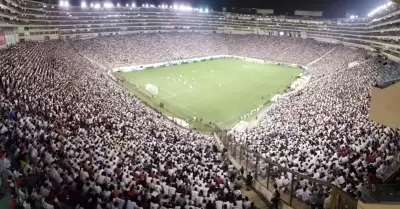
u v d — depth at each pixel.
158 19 130.88
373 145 28.11
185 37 126.38
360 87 57.50
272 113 54.34
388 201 12.43
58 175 19.02
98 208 16.64
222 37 133.38
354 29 114.31
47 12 102.19
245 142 34.84
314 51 113.00
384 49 87.00
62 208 16.39
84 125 35.62
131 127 39.44
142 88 74.19
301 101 58.28
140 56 101.38
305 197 18.78
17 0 89.56
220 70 98.88
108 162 23.45
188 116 59.25
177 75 89.88
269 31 140.25
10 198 16.84
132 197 18.17
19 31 84.56
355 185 19.62
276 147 31.39
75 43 95.19
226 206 17.97
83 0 139.38
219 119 58.47
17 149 20.61
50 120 32.41
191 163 26.64
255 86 81.88
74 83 54.59
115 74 85.31
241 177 24.12
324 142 31.31
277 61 113.50
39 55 66.00
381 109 12.45
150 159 26.55
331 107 49.28
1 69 44.78
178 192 19.80
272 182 22.88
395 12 83.94
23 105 32.84
